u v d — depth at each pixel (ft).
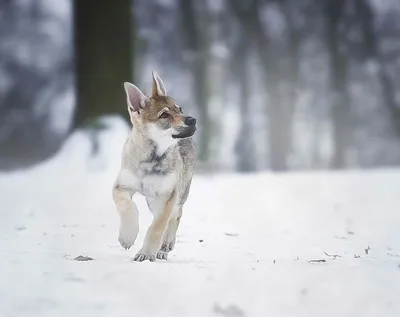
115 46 68.64
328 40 138.72
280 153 144.05
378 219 39.88
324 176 65.26
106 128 65.10
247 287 19.47
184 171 30.19
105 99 67.92
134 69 70.03
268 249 29.09
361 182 58.70
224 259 25.96
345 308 17.94
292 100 144.77
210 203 45.11
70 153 63.77
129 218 26.37
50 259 23.94
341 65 138.21
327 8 136.46
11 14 152.25
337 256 26.68
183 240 31.42
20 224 35.78
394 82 151.33
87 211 40.73
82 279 19.95
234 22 141.79
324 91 152.46
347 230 35.63
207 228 35.47
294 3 143.43
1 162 144.77
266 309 17.66
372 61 145.79
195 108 146.00
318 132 156.46
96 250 27.86
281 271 21.56
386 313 17.72
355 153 156.15
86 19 68.59
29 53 153.79
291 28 143.43
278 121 144.25
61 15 153.89
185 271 21.35
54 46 154.30
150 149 27.58
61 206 42.65
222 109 148.46
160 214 27.04
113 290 18.84
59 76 155.02
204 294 18.67
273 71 143.33
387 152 161.68
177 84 147.43
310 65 148.97
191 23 136.26
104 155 63.10
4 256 24.64
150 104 28.40
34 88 155.22
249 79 148.56
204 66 137.69
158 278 20.25
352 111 149.18
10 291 18.63
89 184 51.93
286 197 49.29
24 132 154.71
